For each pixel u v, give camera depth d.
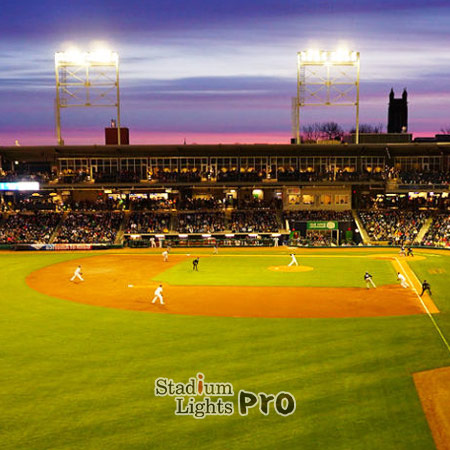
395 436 15.76
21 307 33.31
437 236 68.56
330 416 17.08
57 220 75.69
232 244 71.75
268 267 50.72
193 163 80.19
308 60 76.25
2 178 75.62
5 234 71.75
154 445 15.32
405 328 27.48
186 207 79.56
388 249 66.81
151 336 26.30
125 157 79.75
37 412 17.52
